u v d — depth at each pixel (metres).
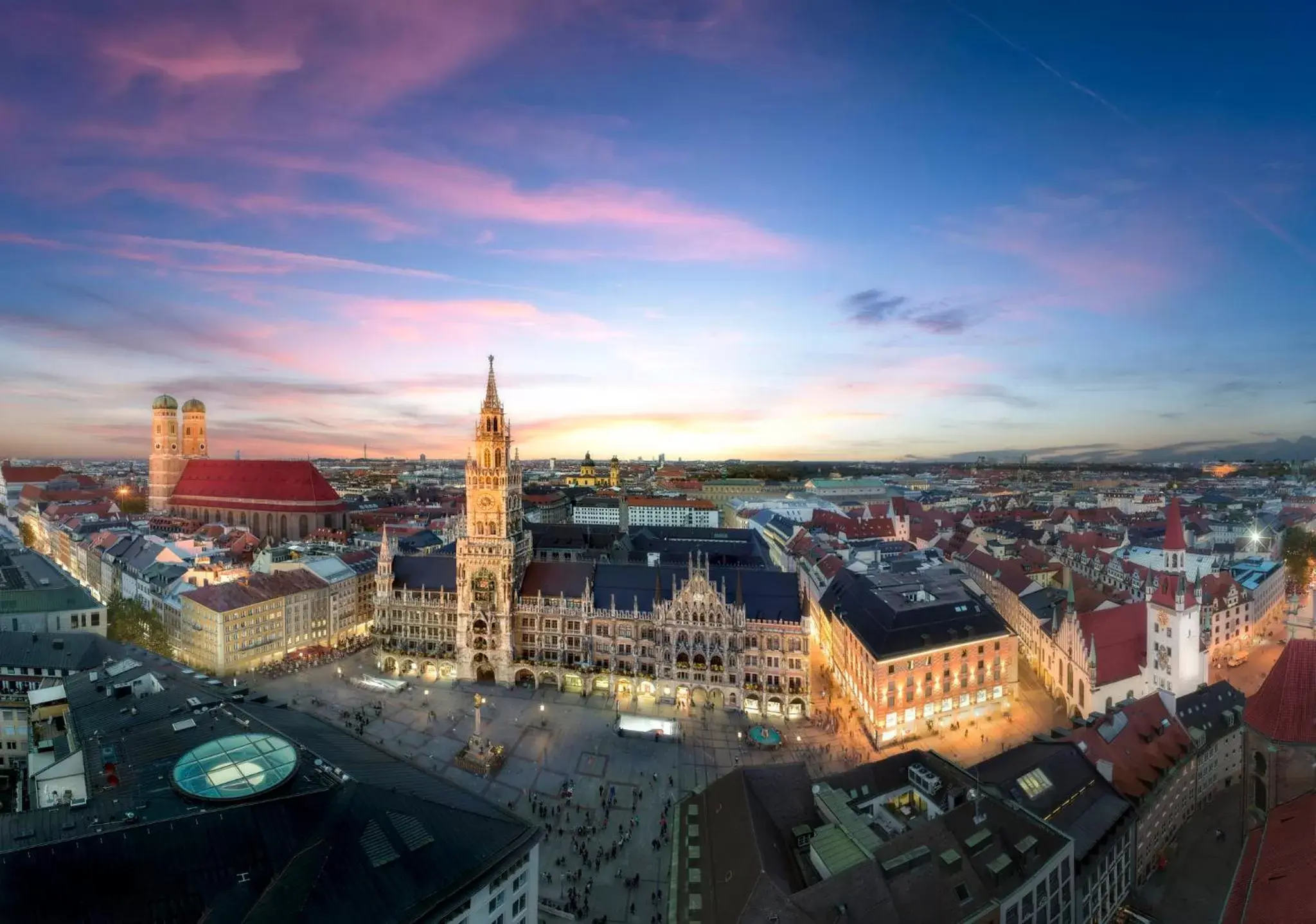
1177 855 96.88
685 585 148.88
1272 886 66.06
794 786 83.81
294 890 60.31
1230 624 173.12
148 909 58.56
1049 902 73.38
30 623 160.62
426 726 136.75
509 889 72.62
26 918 55.06
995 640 140.62
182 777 70.88
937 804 85.50
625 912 84.25
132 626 173.62
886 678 129.38
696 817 84.62
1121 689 132.75
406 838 67.62
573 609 157.25
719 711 144.88
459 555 161.12
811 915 62.47
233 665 165.38
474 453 161.62
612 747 127.88
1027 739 129.38
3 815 65.75
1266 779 91.25
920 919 65.81
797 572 154.50
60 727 97.31
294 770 73.06
